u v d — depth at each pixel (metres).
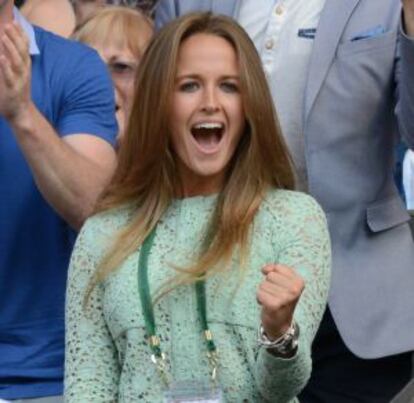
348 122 17.70
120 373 14.37
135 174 14.67
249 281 13.93
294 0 18.28
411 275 17.75
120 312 14.08
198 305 13.91
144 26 21.11
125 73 20.86
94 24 20.97
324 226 14.34
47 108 16.86
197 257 14.11
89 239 14.59
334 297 17.55
